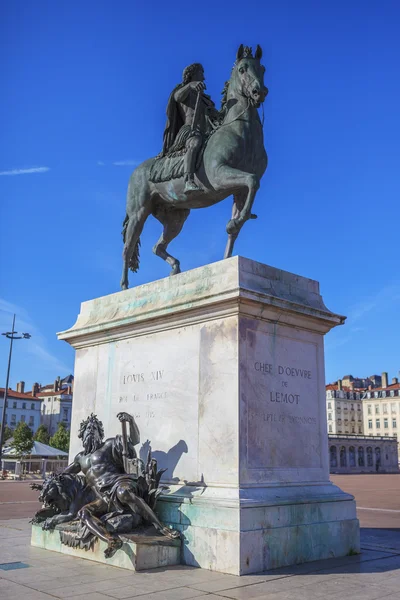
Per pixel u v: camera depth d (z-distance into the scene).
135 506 4.97
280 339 5.47
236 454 4.85
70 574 4.46
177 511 4.99
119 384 6.23
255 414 5.06
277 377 5.34
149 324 5.96
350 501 5.51
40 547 5.66
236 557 4.45
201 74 6.92
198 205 6.75
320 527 5.12
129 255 7.29
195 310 5.45
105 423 6.28
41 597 3.81
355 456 78.00
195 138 6.43
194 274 5.70
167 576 4.39
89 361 6.70
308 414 5.56
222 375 5.14
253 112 6.45
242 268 5.32
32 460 31.39
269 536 4.67
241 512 4.54
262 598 3.79
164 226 7.38
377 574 4.51
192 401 5.38
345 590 4.02
